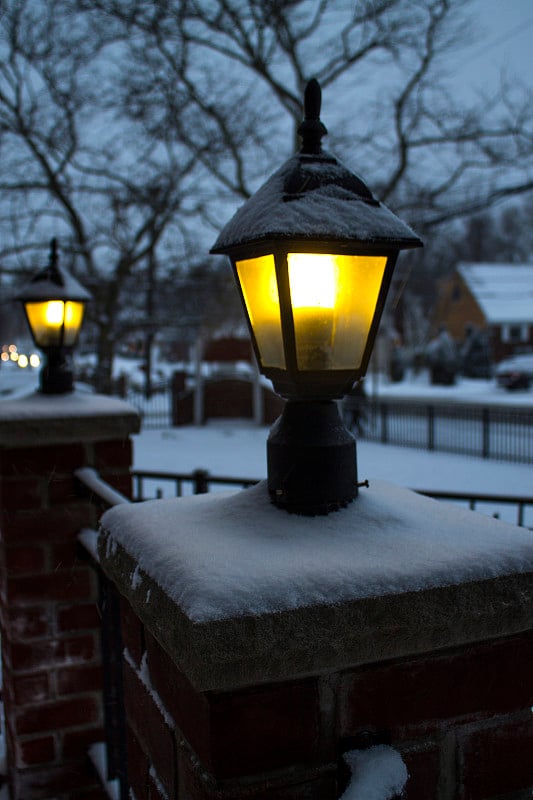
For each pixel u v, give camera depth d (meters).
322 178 1.39
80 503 3.14
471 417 16.27
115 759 2.88
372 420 17.25
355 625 1.17
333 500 1.45
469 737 1.38
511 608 1.27
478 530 1.40
